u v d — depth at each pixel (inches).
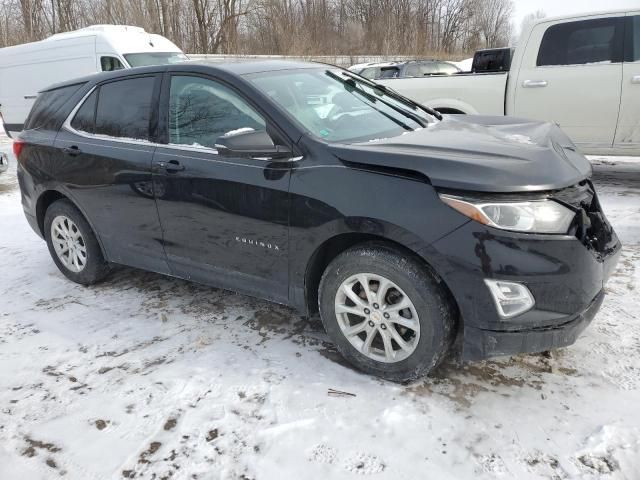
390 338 110.5
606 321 131.1
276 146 117.0
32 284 174.6
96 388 115.6
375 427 99.3
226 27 1051.9
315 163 112.1
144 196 141.6
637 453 90.0
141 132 144.5
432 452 92.9
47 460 96.2
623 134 235.5
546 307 96.9
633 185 255.1
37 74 468.4
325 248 116.0
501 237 95.3
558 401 103.8
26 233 229.8
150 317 147.2
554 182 99.3
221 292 161.3
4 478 92.7
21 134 176.7
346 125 127.0
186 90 136.9
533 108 251.1
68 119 162.9
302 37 1015.0
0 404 111.9
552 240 95.7
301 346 128.1
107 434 101.7
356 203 105.7
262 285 127.3
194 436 99.8
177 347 130.4
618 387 106.7
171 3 1056.8
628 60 228.7
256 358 123.6
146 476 91.4
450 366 116.6
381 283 107.8
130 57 432.8
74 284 173.5
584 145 246.4
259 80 130.0
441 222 98.2
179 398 110.6
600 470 87.3
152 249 147.2
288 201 114.8
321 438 97.4
